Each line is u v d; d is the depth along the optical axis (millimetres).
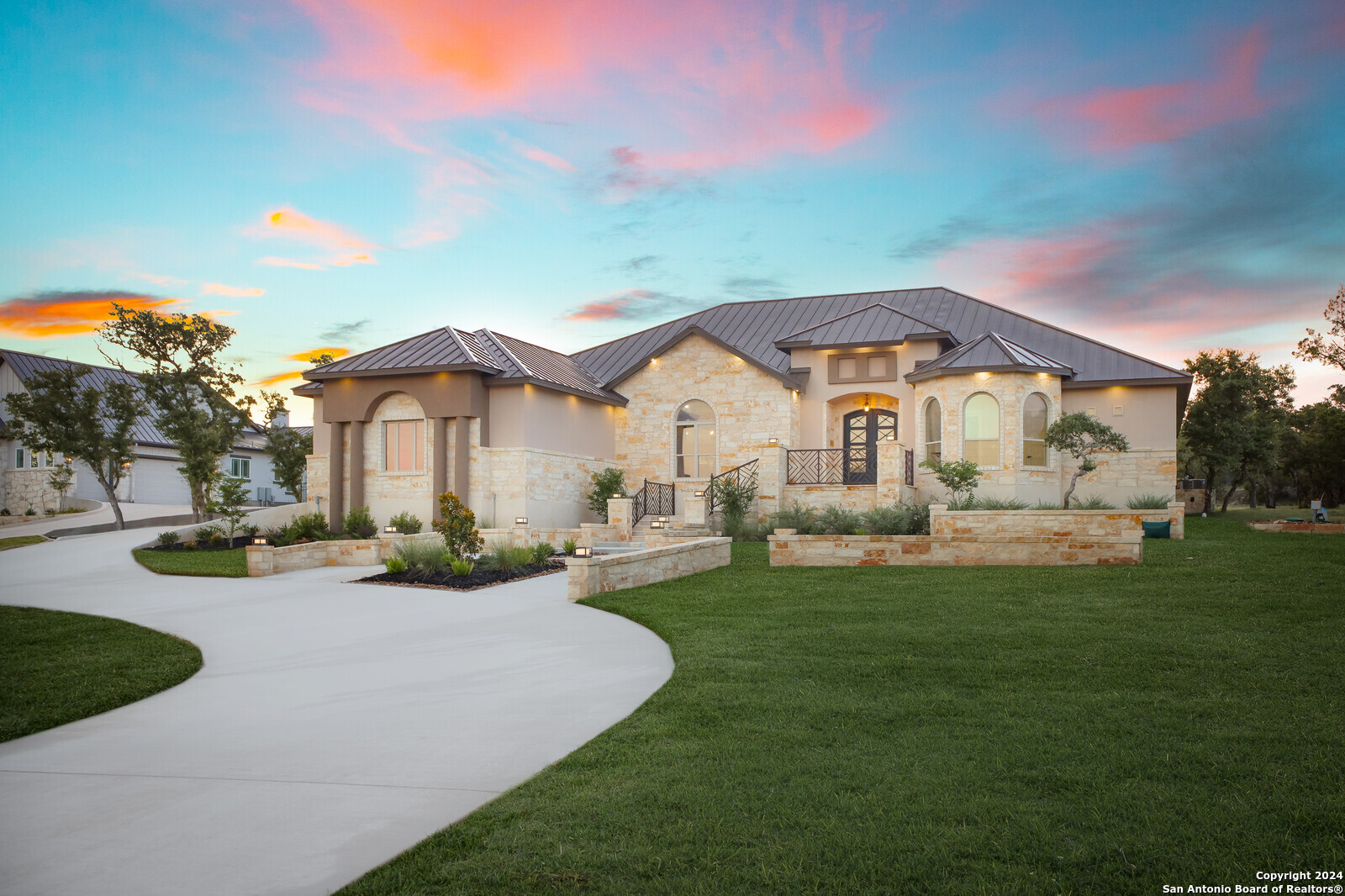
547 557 19484
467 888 4051
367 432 26906
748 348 30141
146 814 5074
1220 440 32438
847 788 5199
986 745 5910
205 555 22484
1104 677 7609
